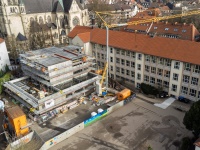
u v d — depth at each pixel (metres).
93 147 48.44
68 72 66.56
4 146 49.12
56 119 58.94
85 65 71.25
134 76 74.50
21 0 115.44
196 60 58.03
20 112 53.31
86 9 148.62
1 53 85.44
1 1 109.25
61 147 48.72
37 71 67.06
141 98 67.81
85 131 53.72
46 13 132.12
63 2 136.50
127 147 48.06
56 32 133.12
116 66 79.31
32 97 59.19
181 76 62.25
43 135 52.56
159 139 50.06
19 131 51.84
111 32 81.94
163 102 64.81
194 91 61.09
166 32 104.81
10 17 113.56
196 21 137.50
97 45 83.31
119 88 74.12
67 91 62.91
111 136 51.66
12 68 89.44
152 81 69.94
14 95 67.19
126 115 59.50
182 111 59.97
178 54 61.84
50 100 58.94
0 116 60.94
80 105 65.38
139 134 51.97
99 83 69.44
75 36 85.50
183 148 45.16
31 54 72.44
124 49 73.00
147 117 58.25
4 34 116.69
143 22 114.31
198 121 44.09
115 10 193.62
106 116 59.41
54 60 66.12
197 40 98.50
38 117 58.41
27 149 47.03
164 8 198.75
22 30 120.69
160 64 66.00
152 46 68.06
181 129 53.09
